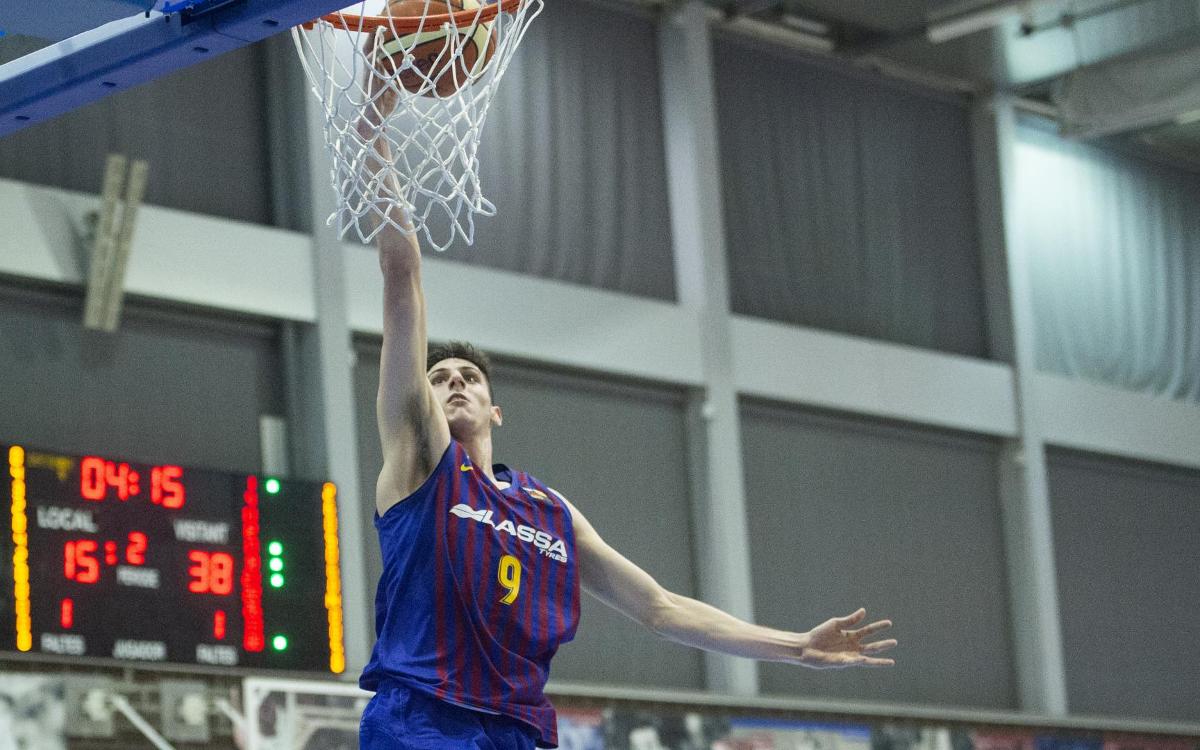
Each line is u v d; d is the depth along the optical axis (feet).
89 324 33.24
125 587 31.14
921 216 49.32
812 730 41.60
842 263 47.19
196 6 14.66
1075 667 49.16
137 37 15.02
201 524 32.27
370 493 37.47
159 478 31.96
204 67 36.81
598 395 41.88
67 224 33.83
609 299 41.68
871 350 46.52
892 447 47.26
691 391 43.21
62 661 30.35
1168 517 52.85
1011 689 48.03
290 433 36.19
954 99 51.01
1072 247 52.01
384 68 14.20
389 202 12.71
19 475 30.40
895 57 48.44
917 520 47.19
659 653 41.73
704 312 43.34
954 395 48.03
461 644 12.10
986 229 50.52
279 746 32.45
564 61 42.78
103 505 31.19
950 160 50.52
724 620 13.46
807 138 47.19
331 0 13.91
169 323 35.17
